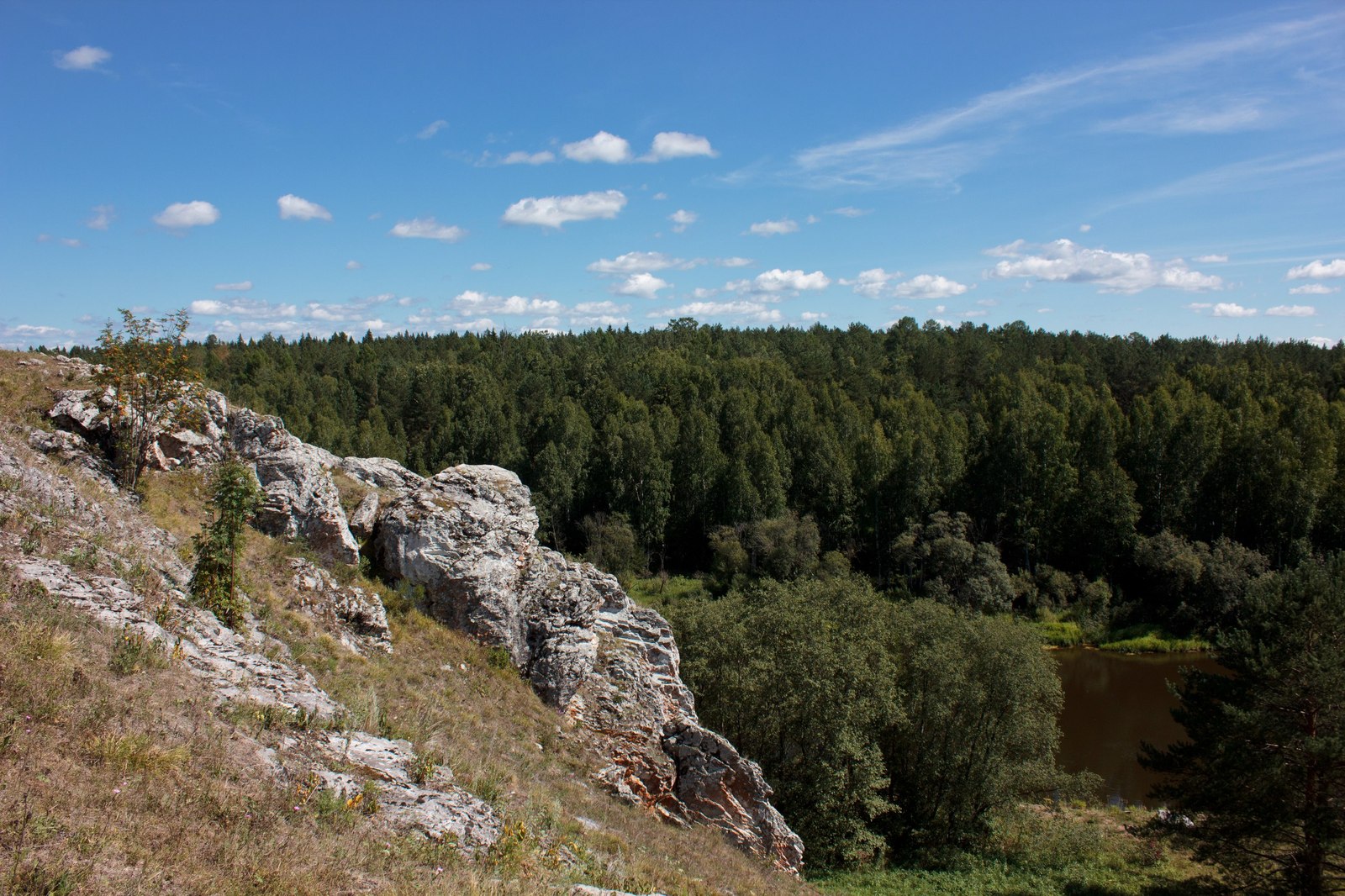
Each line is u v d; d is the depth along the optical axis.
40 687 10.05
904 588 74.69
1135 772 44.34
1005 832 38.00
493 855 11.80
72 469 19.67
